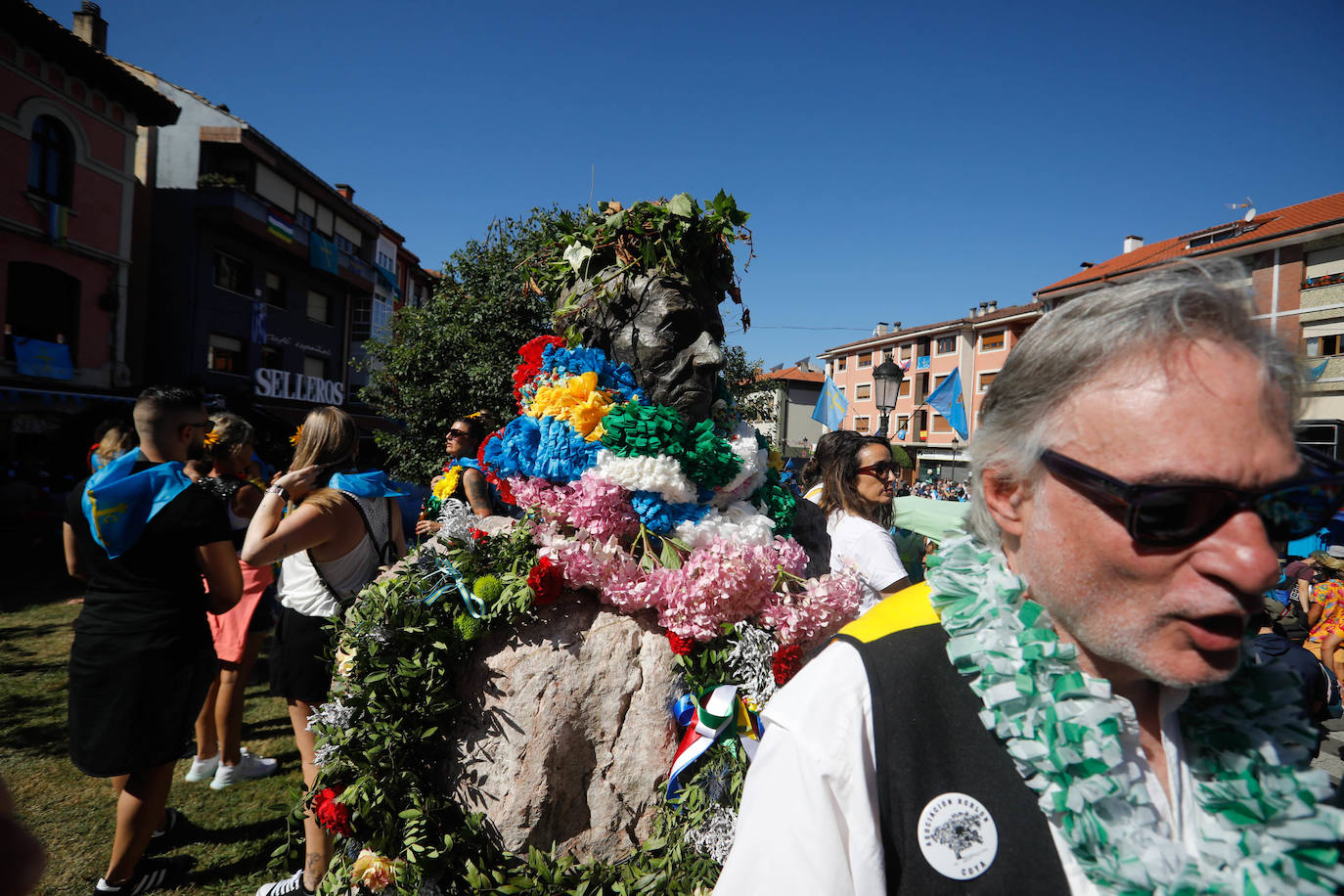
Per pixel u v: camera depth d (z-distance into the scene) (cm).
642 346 196
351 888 164
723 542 181
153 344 1578
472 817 153
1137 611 72
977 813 76
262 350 1852
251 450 354
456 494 365
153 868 259
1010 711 77
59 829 289
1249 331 72
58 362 1266
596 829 158
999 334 3014
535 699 158
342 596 249
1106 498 71
